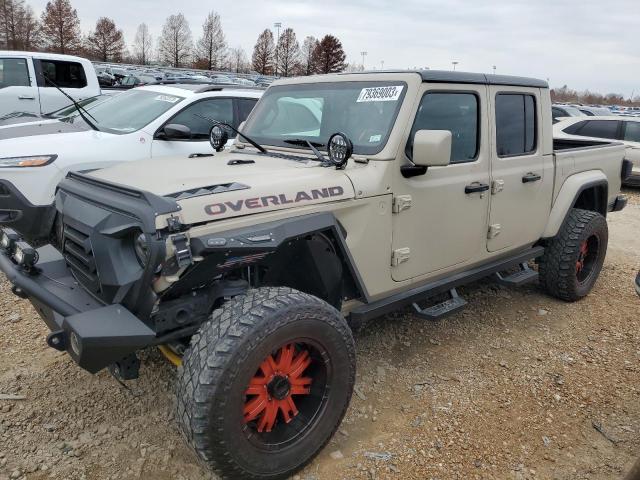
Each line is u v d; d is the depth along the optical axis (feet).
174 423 10.62
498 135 13.65
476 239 13.35
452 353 13.79
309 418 9.34
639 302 17.58
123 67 129.90
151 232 8.05
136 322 8.16
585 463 10.04
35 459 9.52
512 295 17.63
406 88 11.38
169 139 20.77
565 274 16.43
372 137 11.27
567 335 15.03
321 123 12.39
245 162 11.35
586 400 11.97
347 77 12.51
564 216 15.99
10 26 200.95
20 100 31.17
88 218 9.10
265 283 10.50
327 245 10.22
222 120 22.36
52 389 11.49
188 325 9.04
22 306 15.39
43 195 17.74
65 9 204.85
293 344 8.98
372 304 11.48
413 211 11.50
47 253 10.84
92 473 9.29
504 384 12.47
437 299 16.61
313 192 9.86
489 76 13.20
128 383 11.80
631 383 12.69
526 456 10.14
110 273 8.61
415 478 9.45
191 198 8.61
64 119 23.66
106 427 10.43
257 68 240.12
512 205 14.19
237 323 8.20
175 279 8.23
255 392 8.73
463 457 10.03
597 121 41.22
